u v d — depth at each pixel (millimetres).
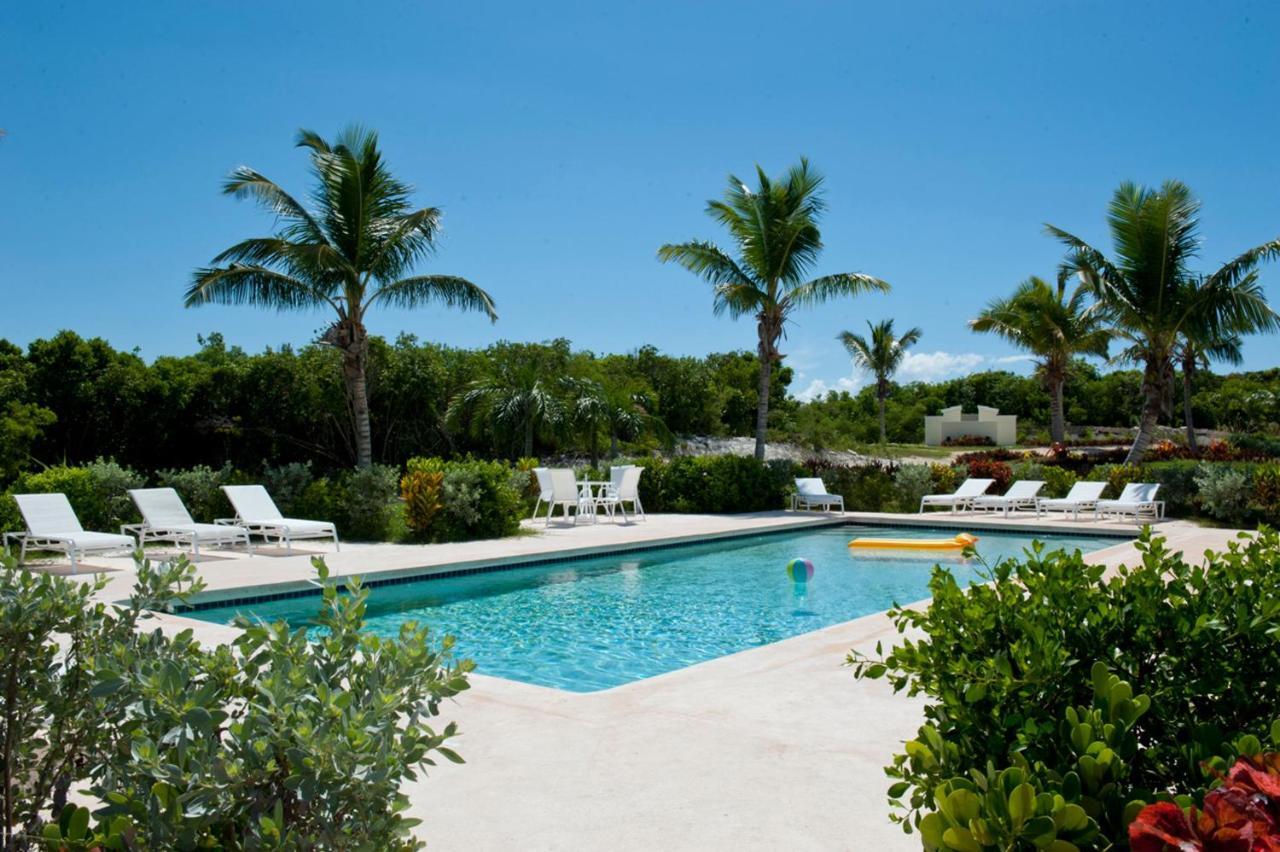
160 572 2666
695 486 19156
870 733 4129
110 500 12812
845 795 3367
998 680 2039
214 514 13789
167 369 23812
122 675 1887
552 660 7039
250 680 2146
